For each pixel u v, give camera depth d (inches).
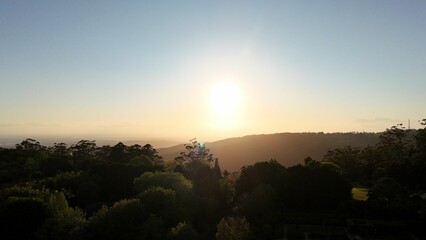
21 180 4005.9
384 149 5073.8
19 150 5452.8
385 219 2554.1
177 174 3280.0
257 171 3380.9
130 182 3732.8
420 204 2630.4
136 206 2377.0
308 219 2625.5
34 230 2345.0
